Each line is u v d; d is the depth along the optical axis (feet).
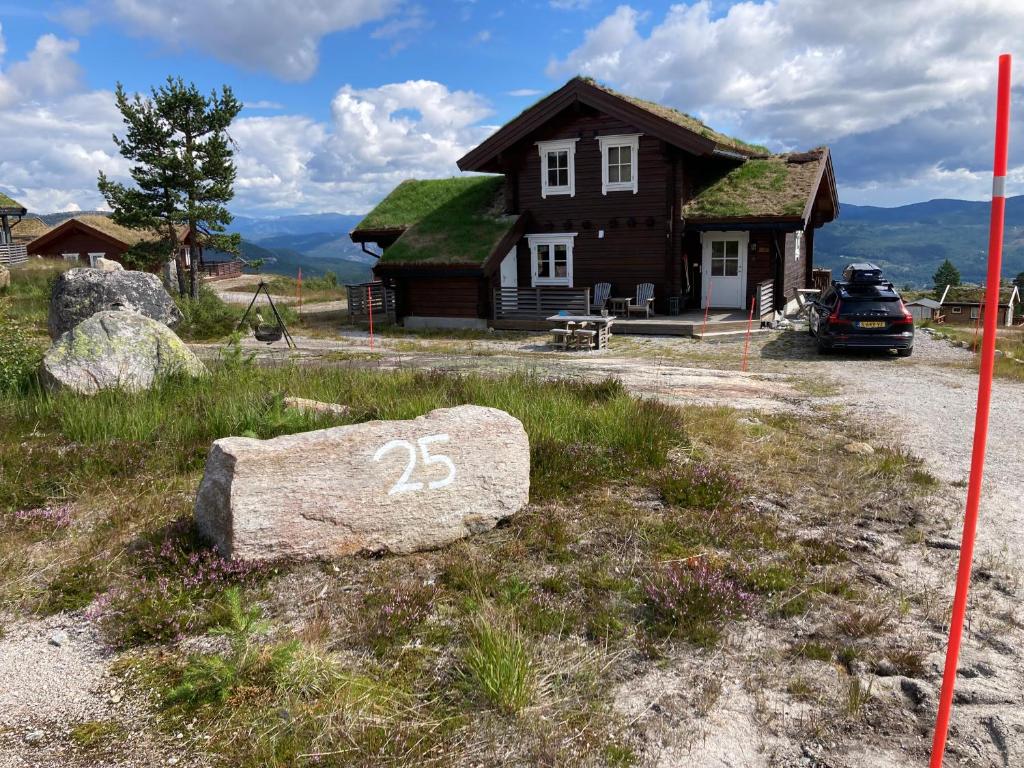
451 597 15.93
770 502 22.68
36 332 62.44
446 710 12.32
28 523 19.26
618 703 12.73
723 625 15.23
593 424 28.22
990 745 11.75
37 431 27.81
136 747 11.39
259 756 11.18
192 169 91.15
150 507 20.30
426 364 53.67
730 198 76.59
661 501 22.16
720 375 47.50
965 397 40.29
